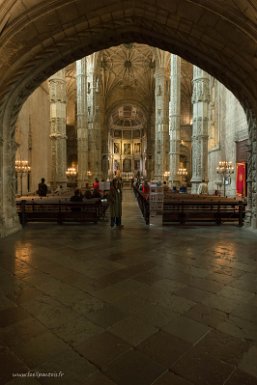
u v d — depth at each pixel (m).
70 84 43.31
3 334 3.24
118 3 7.23
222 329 3.37
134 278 4.96
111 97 49.62
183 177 33.56
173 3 7.02
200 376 2.58
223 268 5.50
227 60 8.30
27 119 19.42
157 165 31.41
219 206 10.43
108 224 10.36
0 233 7.97
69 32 7.70
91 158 30.47
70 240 7.71
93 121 30.16
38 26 6.83
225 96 22.69
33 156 20.89
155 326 3.43
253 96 8.77
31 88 8.88
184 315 3.70
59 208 10.32
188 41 8.50
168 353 2.91
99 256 6.22
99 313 3.74
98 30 8.27
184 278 4.98
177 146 24.72
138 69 44.00
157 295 4.30
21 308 3.87
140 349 2.98
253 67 7.77
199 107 18.70
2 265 5.59
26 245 7.14
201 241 7.66
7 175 8.71
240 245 7.23
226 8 6.52
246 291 4.46
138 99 49.84
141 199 14.25
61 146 19.45
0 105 7.89
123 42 9.50
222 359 2.82
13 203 9.15
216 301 4.11
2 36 6.24
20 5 6.09
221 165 20.48
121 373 2.62
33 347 3.00
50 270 5.33
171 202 10.54
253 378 2.56
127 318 3.62
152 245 7.20
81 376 2.58
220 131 23.98
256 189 9.23
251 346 3.04
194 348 3.00
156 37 9.07
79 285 4.65
